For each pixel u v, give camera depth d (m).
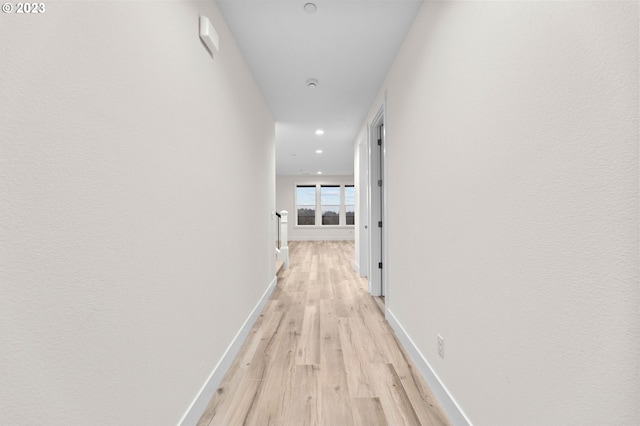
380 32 2.07
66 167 0.70
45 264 0.65
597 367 0.66
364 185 4.66
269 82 2.84
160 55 1.11
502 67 0.99
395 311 2.45
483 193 1.11
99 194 0.80
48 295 0.66
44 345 0.65
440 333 1.51
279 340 2.28
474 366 1.18
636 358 0.58
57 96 0.68
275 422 1.37
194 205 1.39
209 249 1.56
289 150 6.10
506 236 0.98
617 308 0.62
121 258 0.89
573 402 0.72
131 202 0.94
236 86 2.12
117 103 0.87
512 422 0.95
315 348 2.14
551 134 0.79
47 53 0.66
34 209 0.63
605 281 0.64
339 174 10.32
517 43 0.92
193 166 1.38
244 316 2.28
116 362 0.86
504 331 0.99
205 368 1.49
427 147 1.68
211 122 1.61
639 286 0.57
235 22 1.92
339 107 3.57
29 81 0.62
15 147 0.59
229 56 1.96
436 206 1.56
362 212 4.68
